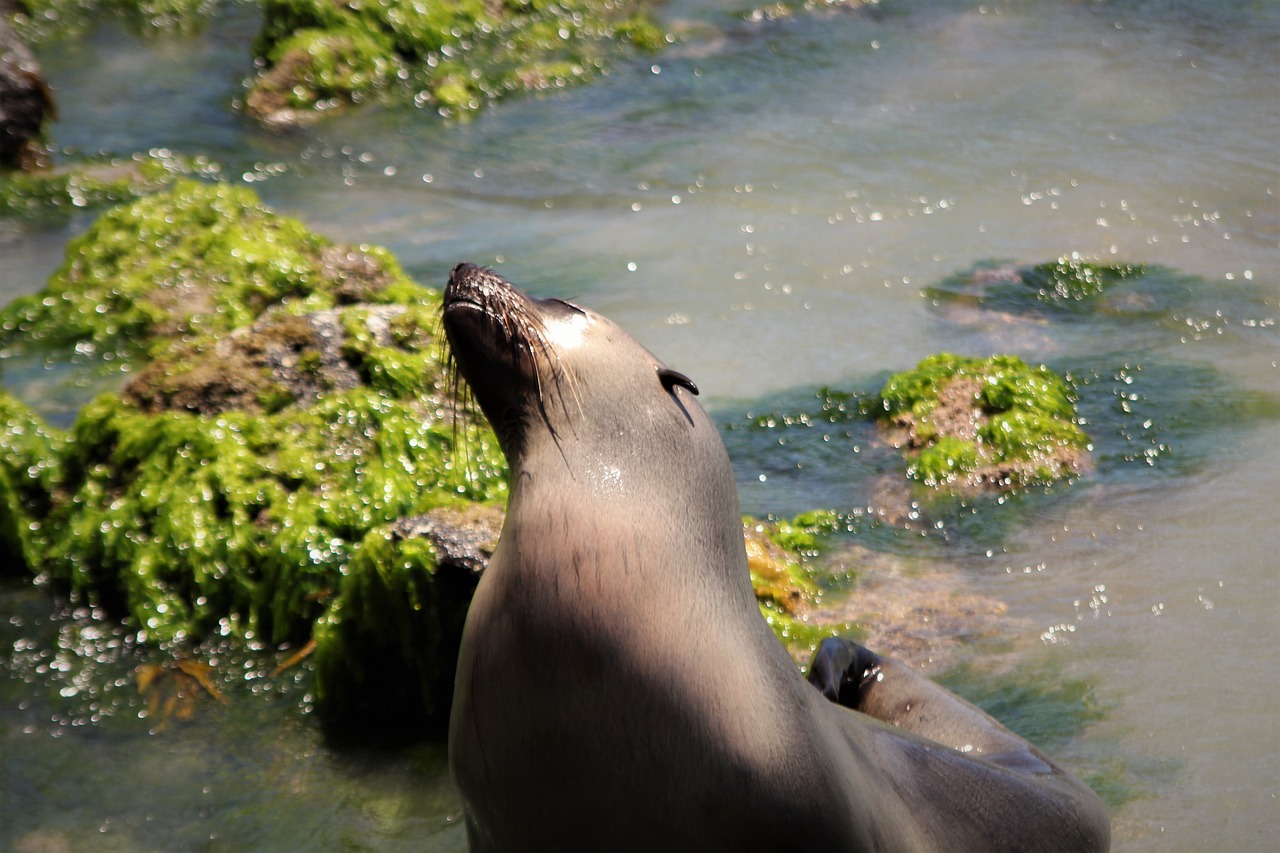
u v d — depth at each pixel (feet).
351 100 116.06
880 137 102.58
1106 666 46.62
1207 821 38.83
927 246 84.64
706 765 26.61
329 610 47.65
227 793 41.88
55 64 129.59
